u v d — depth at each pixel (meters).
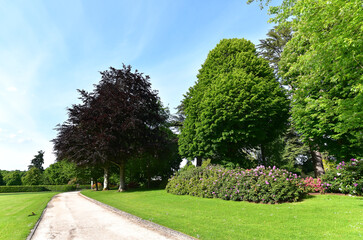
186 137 20.02
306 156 32.84
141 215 8.45
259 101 15.46
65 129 22.78
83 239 5.72
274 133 19.39
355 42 6.19
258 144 21.16
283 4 8.51
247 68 18.12
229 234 5.42
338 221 6.03
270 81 17.97
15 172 64.69
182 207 10.05
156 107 25.05
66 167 41.34
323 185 11.29
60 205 13.59
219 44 21.58
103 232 6.37
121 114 21.14
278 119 18.14
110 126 21.11
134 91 23.70
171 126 33.81
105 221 8.02
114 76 23.97
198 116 18.95
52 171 61.81
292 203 9.36
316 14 7.06
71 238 5.85
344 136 13.27
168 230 6.12
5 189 45.66
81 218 8.77
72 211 10.82
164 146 23.91
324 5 6.80
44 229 6.96
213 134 16.97
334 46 6.75
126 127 19.88
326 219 6.34
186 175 16.33
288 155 29.94
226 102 15.55
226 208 9.20
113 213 9.74
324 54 7.08
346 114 7.24
